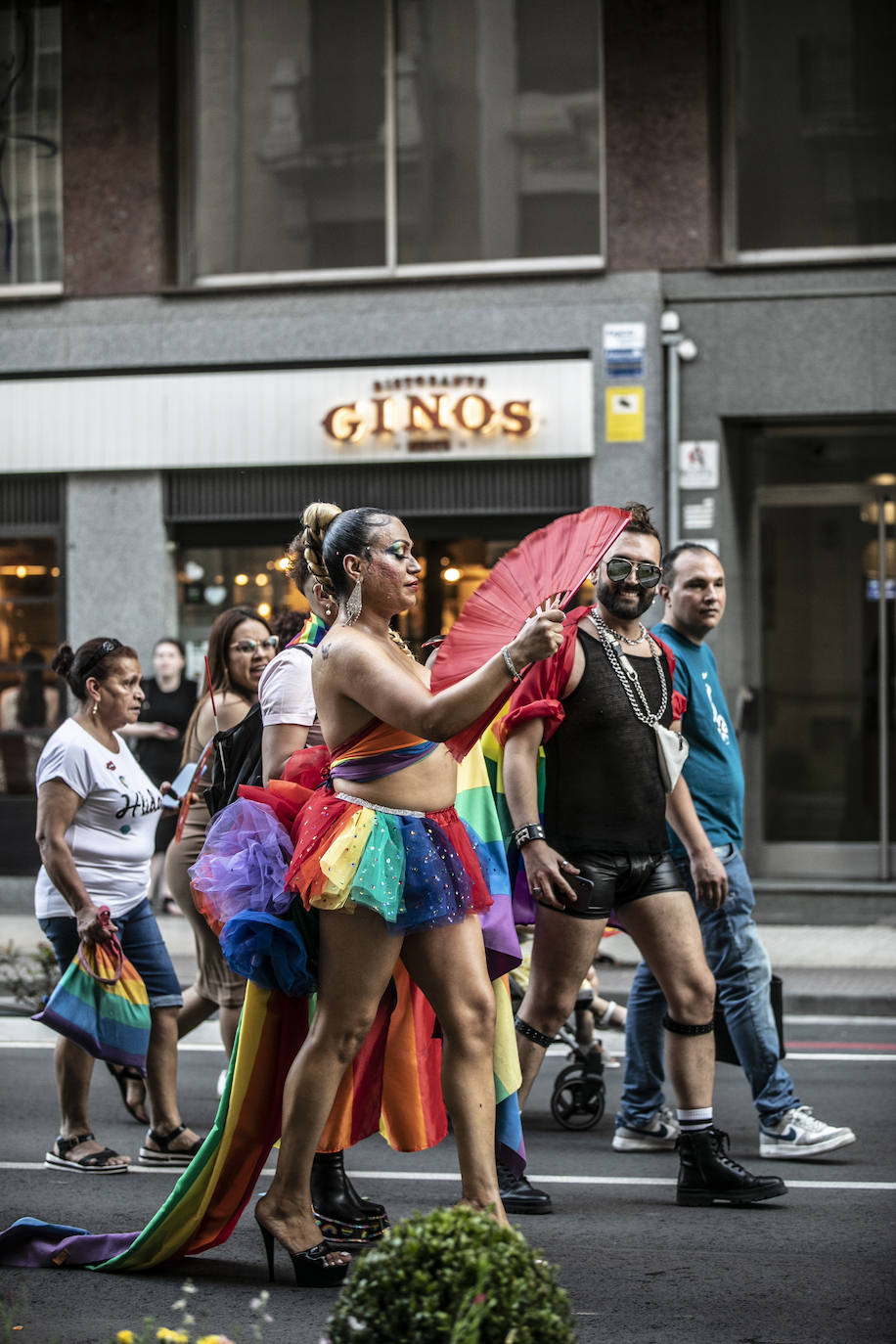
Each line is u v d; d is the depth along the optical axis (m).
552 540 4.27
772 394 12.92
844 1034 9.05
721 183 13.27
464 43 13.73
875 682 13.20
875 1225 5.18
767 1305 4.36
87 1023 5.75
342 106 13.92
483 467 13.37
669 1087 7.50
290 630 6.59
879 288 12.81
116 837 5.95
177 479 13.94
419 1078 4.85
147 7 14.01
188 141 14.11
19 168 14.44
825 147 13.20
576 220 13.50
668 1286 4.53
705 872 5.71
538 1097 7.52
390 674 4.21
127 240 13.99
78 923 5.73
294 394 13.60
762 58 13.27
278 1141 4.63
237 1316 4.21
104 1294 4.42
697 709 5.94
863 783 13.21
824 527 13.28
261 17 14.05
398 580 4.39
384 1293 2.92
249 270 14.05
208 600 14.03
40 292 14.24
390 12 13.84
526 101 13.61
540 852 5.18
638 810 5.33
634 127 13.16
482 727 4.34
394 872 4.26
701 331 13.02
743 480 13.36
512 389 13.23
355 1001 4.35
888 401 12.80
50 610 14.19
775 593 13.35
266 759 5.27
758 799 13.29
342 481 13.64
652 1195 5.60
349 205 13.88
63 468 13.98
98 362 13.93
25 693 14.24
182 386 13.79
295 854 4.37
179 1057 8.34
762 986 6.05
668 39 13.11
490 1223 3.04
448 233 13.72
